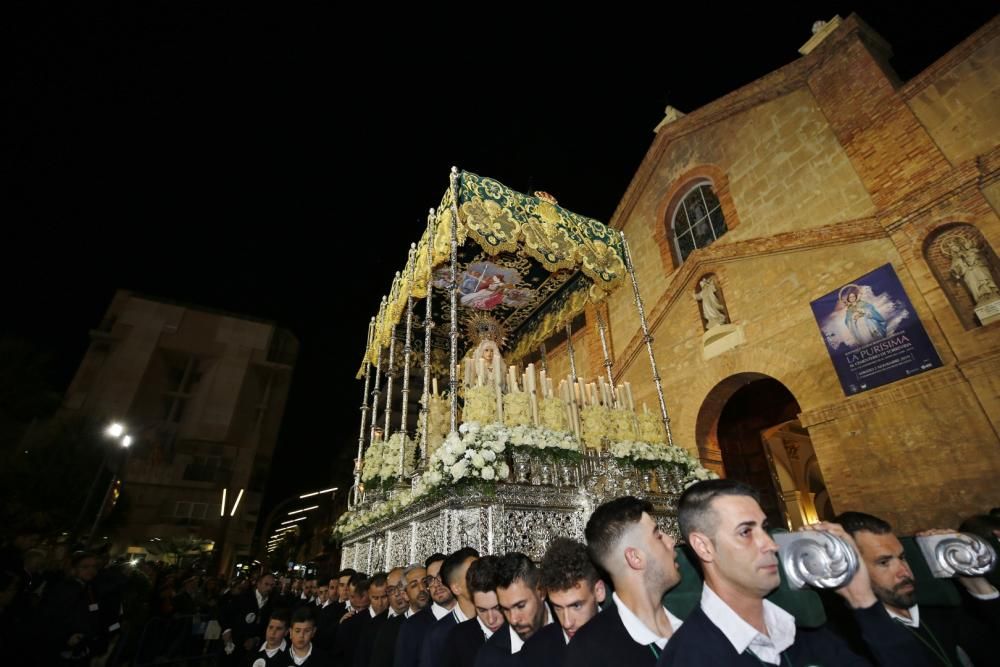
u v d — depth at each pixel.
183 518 34.41
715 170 13.73
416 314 10.84
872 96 10.33
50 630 5.30
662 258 14.85
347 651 5.37
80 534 17.55
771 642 1.81
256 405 41.00
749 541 1.86
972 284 8.20
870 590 2.17
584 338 16.64
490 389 6.77
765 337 11.05
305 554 42.84
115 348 37.62
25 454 16.66
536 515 5.85
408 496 6.93
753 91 12.89
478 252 8.98
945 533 2.43
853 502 8.84
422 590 4.37
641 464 7.21
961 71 9.04
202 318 41.34
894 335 8.95
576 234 8.91
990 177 8.27
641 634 2.13
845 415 9.27
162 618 6.95
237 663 6.78
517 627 2.73
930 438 8.14
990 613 2.45
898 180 9.48
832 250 10.31
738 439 14.04
